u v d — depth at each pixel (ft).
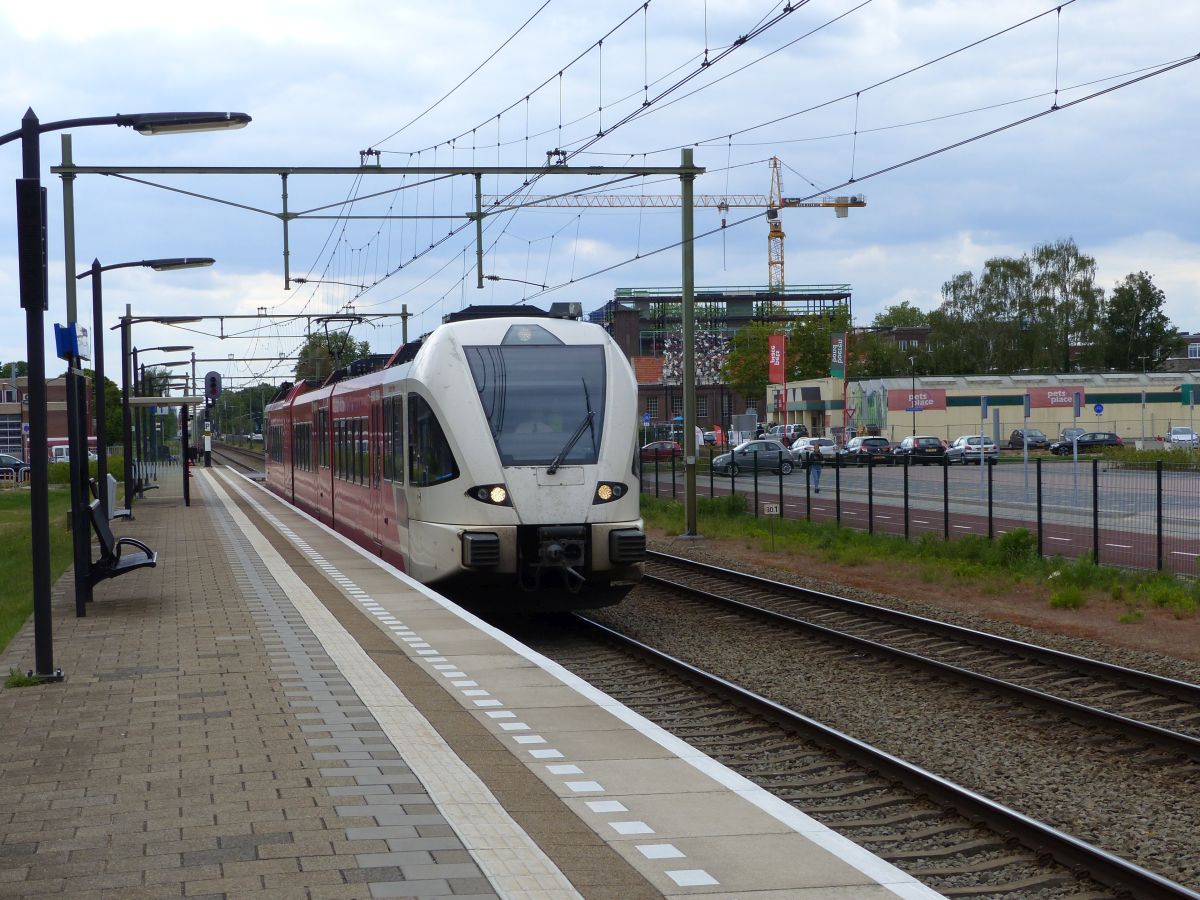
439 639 43.11
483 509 54.34
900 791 31.76
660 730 29.76
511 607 55.57
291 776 25.67
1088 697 44.06
